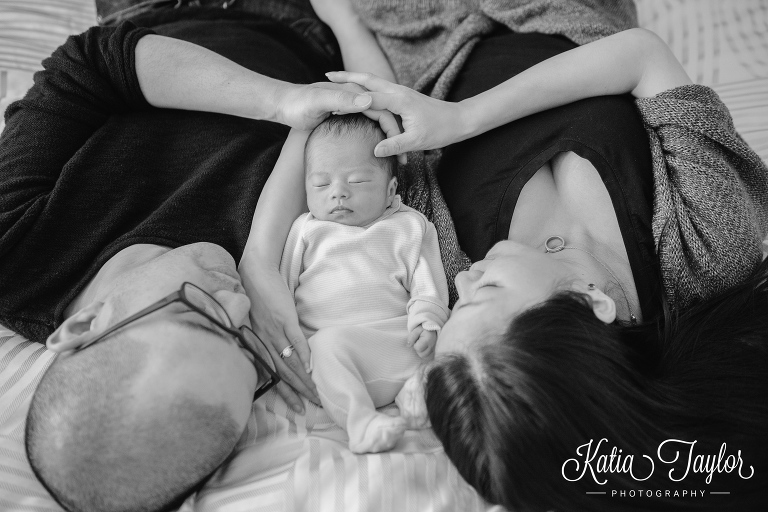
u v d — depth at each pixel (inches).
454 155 48.3
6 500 35.4
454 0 56.9
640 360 37.3
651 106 45.0
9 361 41.6
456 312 37.6
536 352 33.1
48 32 66.4
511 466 32.9
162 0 62.3
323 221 43.4
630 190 42.8
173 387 32.1
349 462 36.2
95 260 41.4
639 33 47.6
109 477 31.4
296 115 44.3
